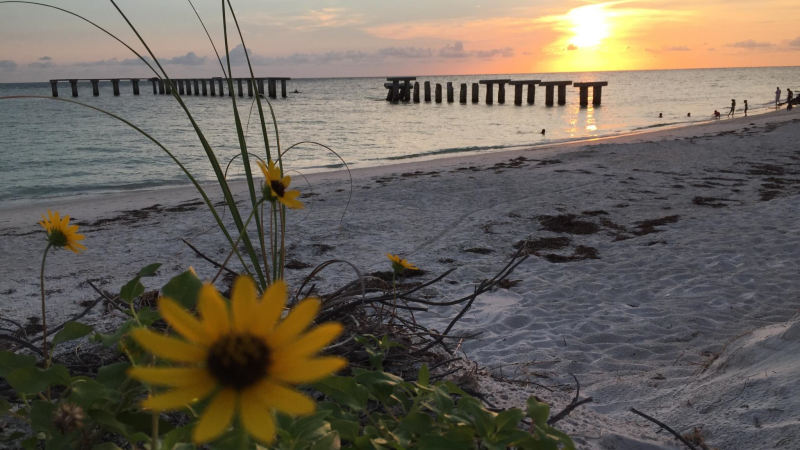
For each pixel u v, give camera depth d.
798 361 2.94
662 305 5.12
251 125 30.80
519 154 16.84
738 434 2.51
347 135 26.62
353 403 1.40
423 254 6.69
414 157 19.09
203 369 0.62
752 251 6.54
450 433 1.33
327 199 9.84
